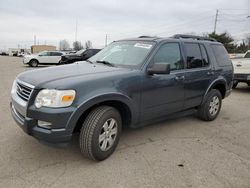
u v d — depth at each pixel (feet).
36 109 9.95
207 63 17.22
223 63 18.80
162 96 13.76
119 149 12.82
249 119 19.36
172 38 14.96
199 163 11.68
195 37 17.24
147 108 13.12
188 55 15.69
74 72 11.69
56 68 12.87
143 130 15.79
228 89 19.52
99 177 10.15
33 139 13.39
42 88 10.04
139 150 12.80
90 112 10.96
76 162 11.27
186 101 15.66
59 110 9.70
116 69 12.53
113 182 9.84
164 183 9.93
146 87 12.71
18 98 11.14
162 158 12.02
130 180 10.03
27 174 10.13
